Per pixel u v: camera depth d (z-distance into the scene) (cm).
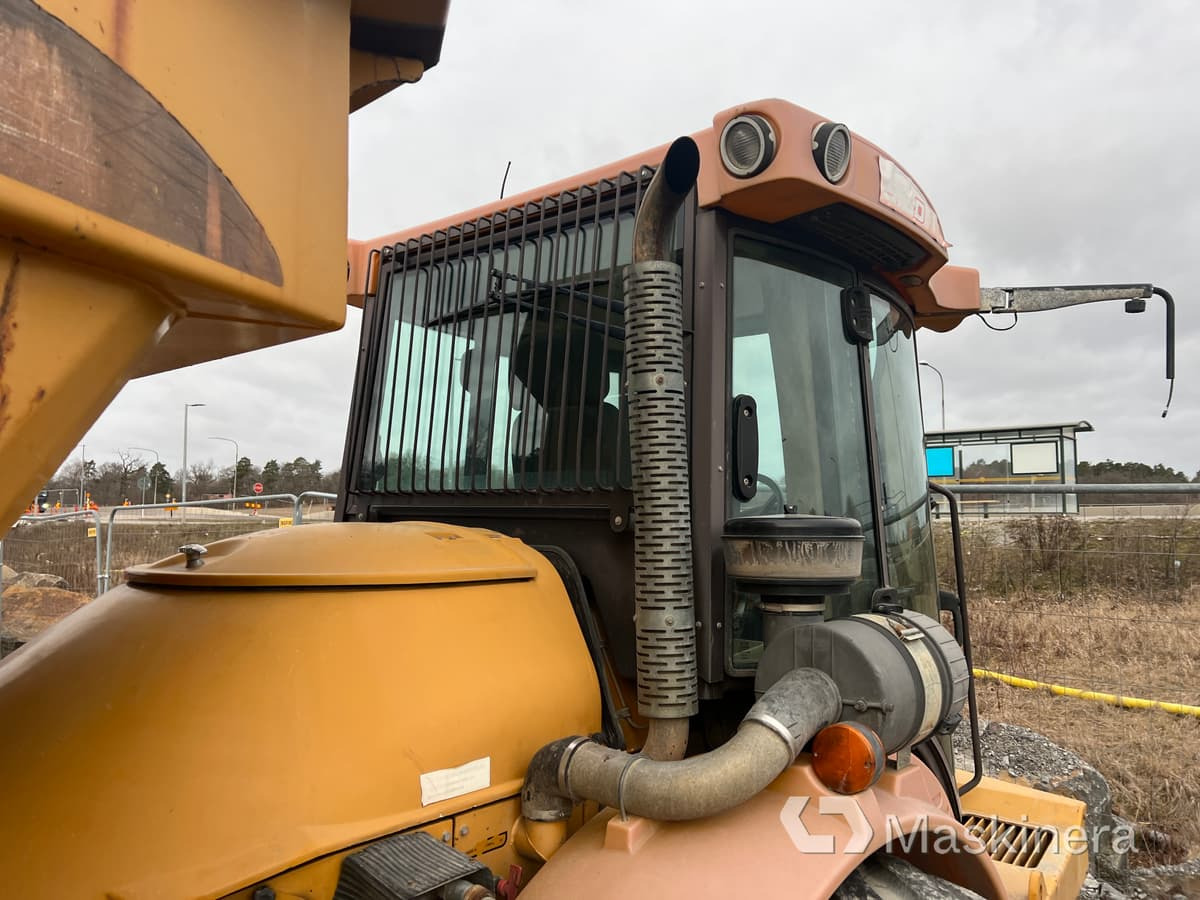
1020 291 303
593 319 218
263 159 107
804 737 158
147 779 126
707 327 197
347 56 122
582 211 225
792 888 143
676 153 161
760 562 177
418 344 260
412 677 153
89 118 85
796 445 216
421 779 147
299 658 144
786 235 219
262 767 132
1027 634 690
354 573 156
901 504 265
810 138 189
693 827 157
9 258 82
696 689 176
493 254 242
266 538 179
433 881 131
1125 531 776
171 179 94
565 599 196
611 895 145
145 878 118
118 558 1048
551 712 174
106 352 93
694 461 194
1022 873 260
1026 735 453
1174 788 460
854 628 178
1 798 123
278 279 108
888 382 265
